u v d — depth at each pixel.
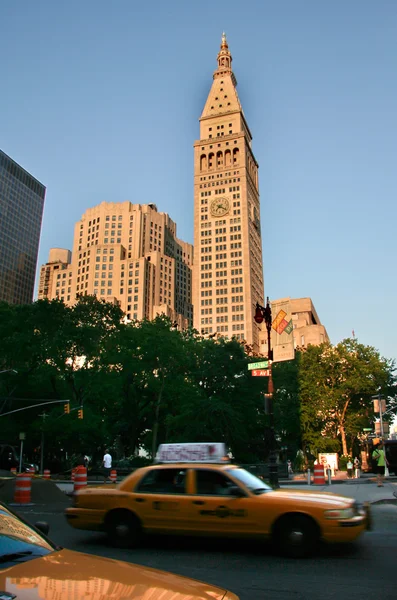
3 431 48.44
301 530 9.20
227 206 163.88
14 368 49.78
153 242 197.75
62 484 32.75
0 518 4.58
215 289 157.12
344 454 55.69
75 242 197.00
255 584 7.49
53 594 3.27
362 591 7.12
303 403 56.66
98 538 11.21
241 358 49.31
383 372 54.84
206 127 178.25
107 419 55.75
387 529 12.26
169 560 9.03
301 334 137.88
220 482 10.02
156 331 52.16
